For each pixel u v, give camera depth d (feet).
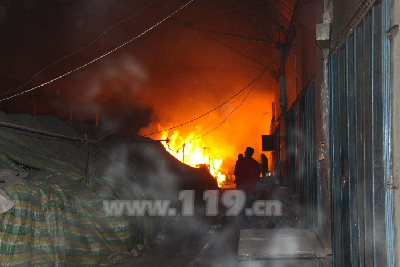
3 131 25.14
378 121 9.98
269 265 16.83
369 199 11.16
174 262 24.57
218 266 23.58
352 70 13.70
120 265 23.35
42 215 19.88
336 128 16.67
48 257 19.36
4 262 17.44
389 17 8.84
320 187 21.01
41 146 27.20
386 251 9.23
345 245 14.52
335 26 16.60
